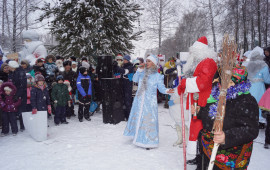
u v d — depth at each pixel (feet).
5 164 11.02
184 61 12.50
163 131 17.60
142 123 13.35
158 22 56.34
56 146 13.73
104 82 19.47
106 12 28.99
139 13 32.27
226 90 5.08
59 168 10.51
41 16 30.12
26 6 42.80
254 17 52.26
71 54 30.01
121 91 20.52
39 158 11.78
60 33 30.32
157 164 11.02
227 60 5.15
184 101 12.55
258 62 17.70
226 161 5.32
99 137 15.71
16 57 22.22
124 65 21.62
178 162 11.33
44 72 21.47
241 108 5.13
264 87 17.84
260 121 17.54
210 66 6.34
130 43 33.47
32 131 14.83
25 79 17.20
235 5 48.65
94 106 23.30
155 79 13.60
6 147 13.64
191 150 7.29
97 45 29.53
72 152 12.65
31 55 26.14
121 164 10.96
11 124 16.29
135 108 14.07
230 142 4.86
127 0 31.91
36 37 27.35
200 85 6.07
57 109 19.26
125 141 14.83
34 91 15.05
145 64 14.23
